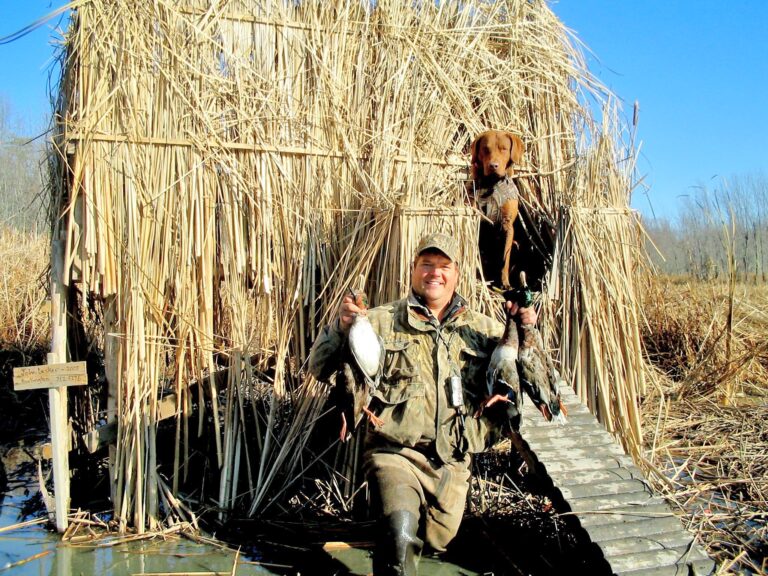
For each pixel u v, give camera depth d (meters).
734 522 4.64
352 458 5.09
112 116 4.98
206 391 5.44
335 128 5.59
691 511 4.83
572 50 6.57
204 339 5.08
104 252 4.85
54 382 4.75
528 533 4.70
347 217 5.45
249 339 5.26
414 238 5.06
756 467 5.64
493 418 3.93
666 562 3.70
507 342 3.75
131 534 4.72
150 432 4.89
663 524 3.91
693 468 5.71
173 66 5.20
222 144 5.19
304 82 5.66
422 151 5.78
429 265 3.88
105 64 5.00
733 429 6.57
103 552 4.44
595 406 5.46
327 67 5.67
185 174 5.05
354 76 5.84
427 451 3.78
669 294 10.49
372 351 3.63
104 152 4.90
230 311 5.23
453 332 3.93
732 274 8.05
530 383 3.78
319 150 5.49
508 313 3.83
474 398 3.85
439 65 6.10
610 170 5.92
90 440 4.89
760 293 11.43
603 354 5.50
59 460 4.79
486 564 4.29
